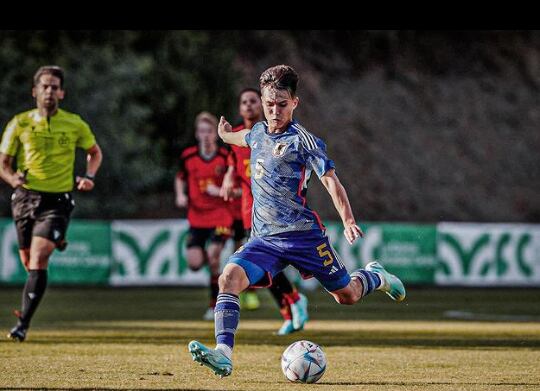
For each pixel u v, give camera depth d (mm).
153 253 66562
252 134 23141
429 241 69375
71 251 65875
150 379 23438
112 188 86000
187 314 46969
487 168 107625
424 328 40094
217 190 45406
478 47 121188
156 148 88938
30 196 32531
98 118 84438
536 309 52312
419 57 117625
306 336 35781
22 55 85312
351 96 110312
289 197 22438
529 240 70375
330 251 22969
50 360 27281
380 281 25703
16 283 64125
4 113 83562
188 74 91125
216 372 20031
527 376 24625
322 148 22344
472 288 72062
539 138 112688
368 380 23641
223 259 61750
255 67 107375
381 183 102562
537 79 120438
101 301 55938
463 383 23234
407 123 109688
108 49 86438
